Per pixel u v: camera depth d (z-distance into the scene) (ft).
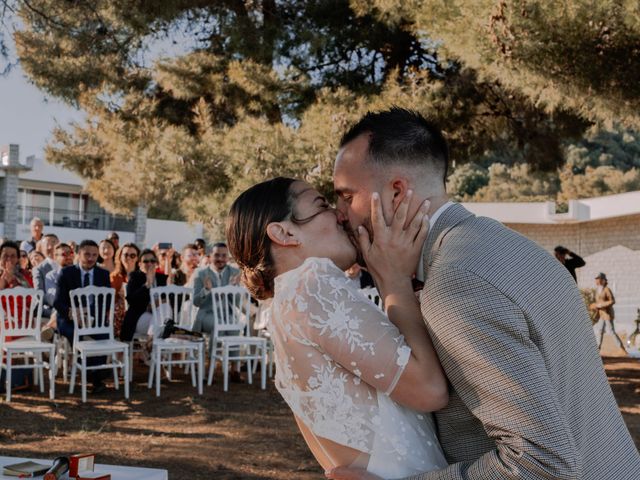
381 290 4.40
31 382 27.04
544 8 19.99
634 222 58.08
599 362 4.35
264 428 20.44
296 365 4.33
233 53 36.65
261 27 35.53
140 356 32.01
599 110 23.30
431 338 4.02
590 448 4.06
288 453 17.72
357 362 4.12
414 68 34.65
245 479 15.52
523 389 3.62
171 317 26.73
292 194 4.65
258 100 36.22
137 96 36.65
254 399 24.68
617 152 130.52
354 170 4.46
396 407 4.25
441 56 28.91
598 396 4.23
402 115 4.45
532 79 22.49
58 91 35.60
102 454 17.43
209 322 27.89
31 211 110.42
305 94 35.32
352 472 4.21
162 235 114.32
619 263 59.06
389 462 4.20
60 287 25.75
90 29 33.76
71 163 40.34
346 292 4.29
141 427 20.43
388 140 4.34
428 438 4.29
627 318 57.77
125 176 35.86
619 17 19.69
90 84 35.96
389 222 4.39
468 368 3.78
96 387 25.18
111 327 24.85
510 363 3.67
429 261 4.23
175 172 33.14
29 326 24.57
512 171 120.88
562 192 115.34
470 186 131.44
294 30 35.70
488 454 3.80
